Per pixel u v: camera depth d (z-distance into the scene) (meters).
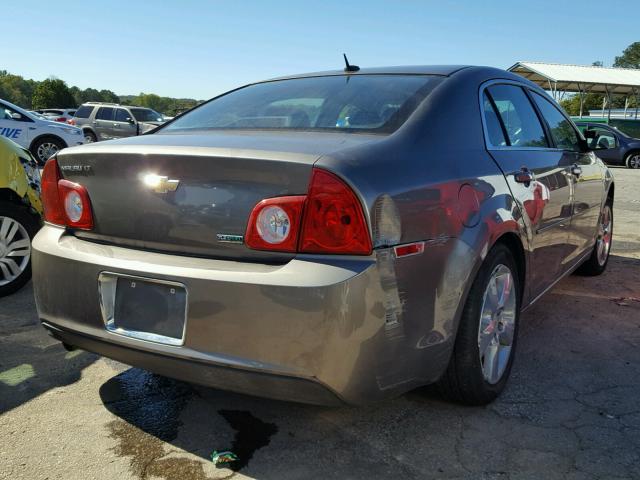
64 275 2.40
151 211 2.25
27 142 14.45
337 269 1.96
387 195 2.08
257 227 2.04
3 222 4.29
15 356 3.26
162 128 3.04
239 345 2.04
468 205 2.45
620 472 2.25
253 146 2.16
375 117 2.57
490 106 3.05
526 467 2.28
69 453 2.34
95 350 2.42
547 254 3.40
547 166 3.38
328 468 2.27
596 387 2.97
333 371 1.99
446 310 2.32
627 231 7.42
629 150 20.00
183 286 2.11
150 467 2.26
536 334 3.72
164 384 2.96
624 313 4.14
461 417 2.65
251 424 2.58
